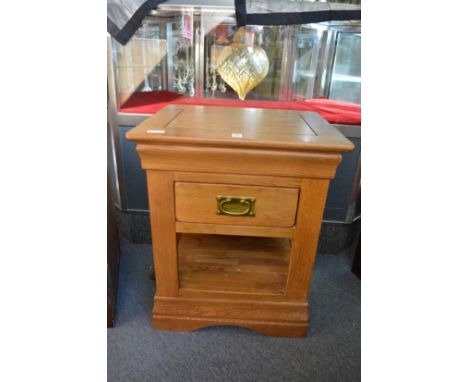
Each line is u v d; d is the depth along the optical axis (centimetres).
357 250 120
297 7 110
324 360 87
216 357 86
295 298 91
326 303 108
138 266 122
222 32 116
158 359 85
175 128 79
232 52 118
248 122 89
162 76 125
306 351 89
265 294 91
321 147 71
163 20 114
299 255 85
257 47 118
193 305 92
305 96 129
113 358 85
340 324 99
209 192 79
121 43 107
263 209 80
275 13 109
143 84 124
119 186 126
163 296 92
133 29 107
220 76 124
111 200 110
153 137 72
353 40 119
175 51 121
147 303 104
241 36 117
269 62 122
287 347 90
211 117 93
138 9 105
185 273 96
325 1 112
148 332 93
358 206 129
